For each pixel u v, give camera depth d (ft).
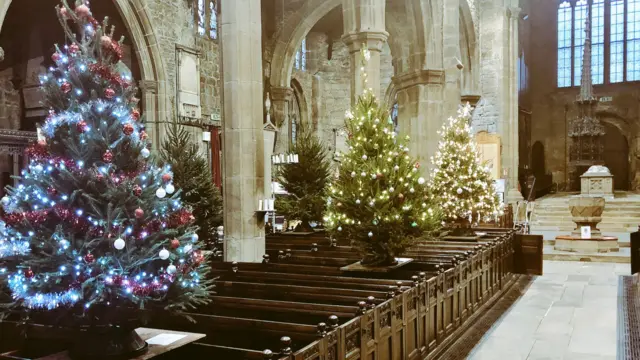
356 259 29.25
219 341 17.24
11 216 13.76
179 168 35.35
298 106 89.25
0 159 46.37
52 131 14.48
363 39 41.65
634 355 22.61
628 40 110.63
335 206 28.68
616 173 118.32
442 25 54.70
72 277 13.92
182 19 53.47
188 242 15.49
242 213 31.32
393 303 17.95
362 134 28.66
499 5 73.56
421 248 34.12
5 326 18.47
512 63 74.54
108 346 14.84
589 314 29.76
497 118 73.82
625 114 110.93
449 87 54.44
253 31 31.78
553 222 75.10
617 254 49.98
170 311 15.08
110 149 14.40
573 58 115.34
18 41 48.39
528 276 42.24
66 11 14.97
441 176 42.11
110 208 13.84
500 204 42.29
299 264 29.32
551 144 116.98
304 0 72.28
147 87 49.60
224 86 31.78
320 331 13.64
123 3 46.85
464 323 26.50
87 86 14.62
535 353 22.90
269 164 50.90
